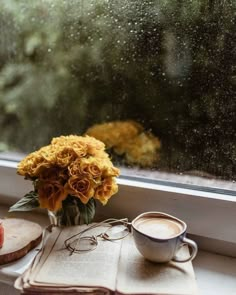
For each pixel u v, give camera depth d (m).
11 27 0.86
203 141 0.69
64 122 0.87
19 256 0.63
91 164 0.59
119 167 0.79
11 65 0.89
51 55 0.85
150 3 0.70
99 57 0.80
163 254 0.54
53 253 0.58
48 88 0.87
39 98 0.88
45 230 0.66
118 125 0.80
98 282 0.51
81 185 0.58
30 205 0.63
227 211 0.62
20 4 0.84
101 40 0.78
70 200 0.63
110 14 0.75
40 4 0.82
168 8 0.68
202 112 0.69
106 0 0.75
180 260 0.56
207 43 0.66
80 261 0.57
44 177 0.60
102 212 0.73
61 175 0.59
